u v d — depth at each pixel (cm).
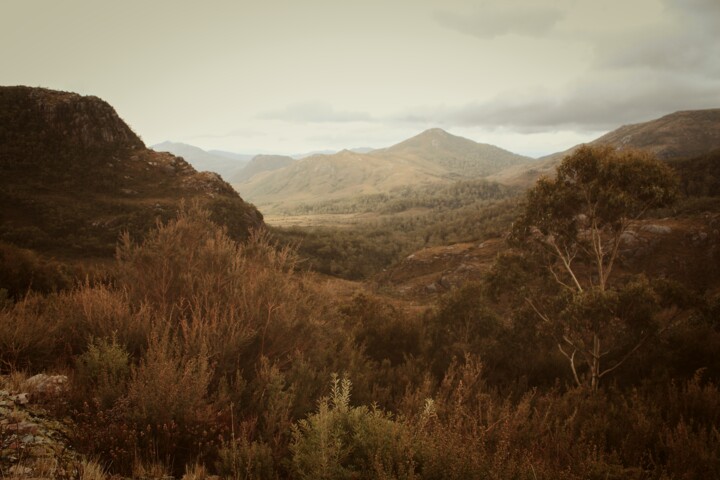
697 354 958
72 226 7269
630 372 1059
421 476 286
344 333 803
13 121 8969
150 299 555
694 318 1109
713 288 3766
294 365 480
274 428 354
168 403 326
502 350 1162
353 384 540
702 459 402
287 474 317
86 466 251
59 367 425
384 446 302
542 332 1202
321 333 612
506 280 1358
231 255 632
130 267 571
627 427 534
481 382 721
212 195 9156
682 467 402
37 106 9444
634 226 4622
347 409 348
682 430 464
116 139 10275
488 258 5906
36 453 258
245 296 537
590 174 1217
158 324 470
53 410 322
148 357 383
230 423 363
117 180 9069
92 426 302
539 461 334
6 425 278
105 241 7112
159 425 309
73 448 282
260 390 412
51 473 233
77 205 7794
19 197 7462
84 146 9506
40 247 6550
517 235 1410
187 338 435
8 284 855
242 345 477
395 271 6781
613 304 997
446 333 1238
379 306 1257
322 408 313
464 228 15912
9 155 8350
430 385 609
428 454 299
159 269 569
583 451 423
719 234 4241
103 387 346
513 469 304
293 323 553
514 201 17150
